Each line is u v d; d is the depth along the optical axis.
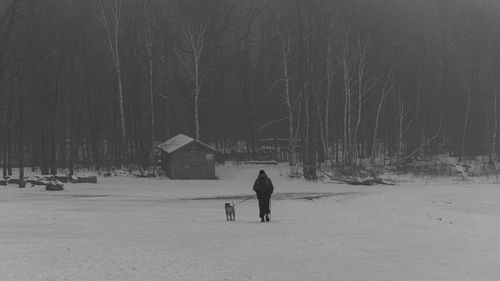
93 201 37.66
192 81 78.25
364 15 80.81
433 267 14.38
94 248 16.84
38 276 12.59
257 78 87.06
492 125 86.62
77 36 69.88
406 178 68.44
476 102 87.25
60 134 80.69
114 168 72.00
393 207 35.12
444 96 88.38
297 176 66.88
